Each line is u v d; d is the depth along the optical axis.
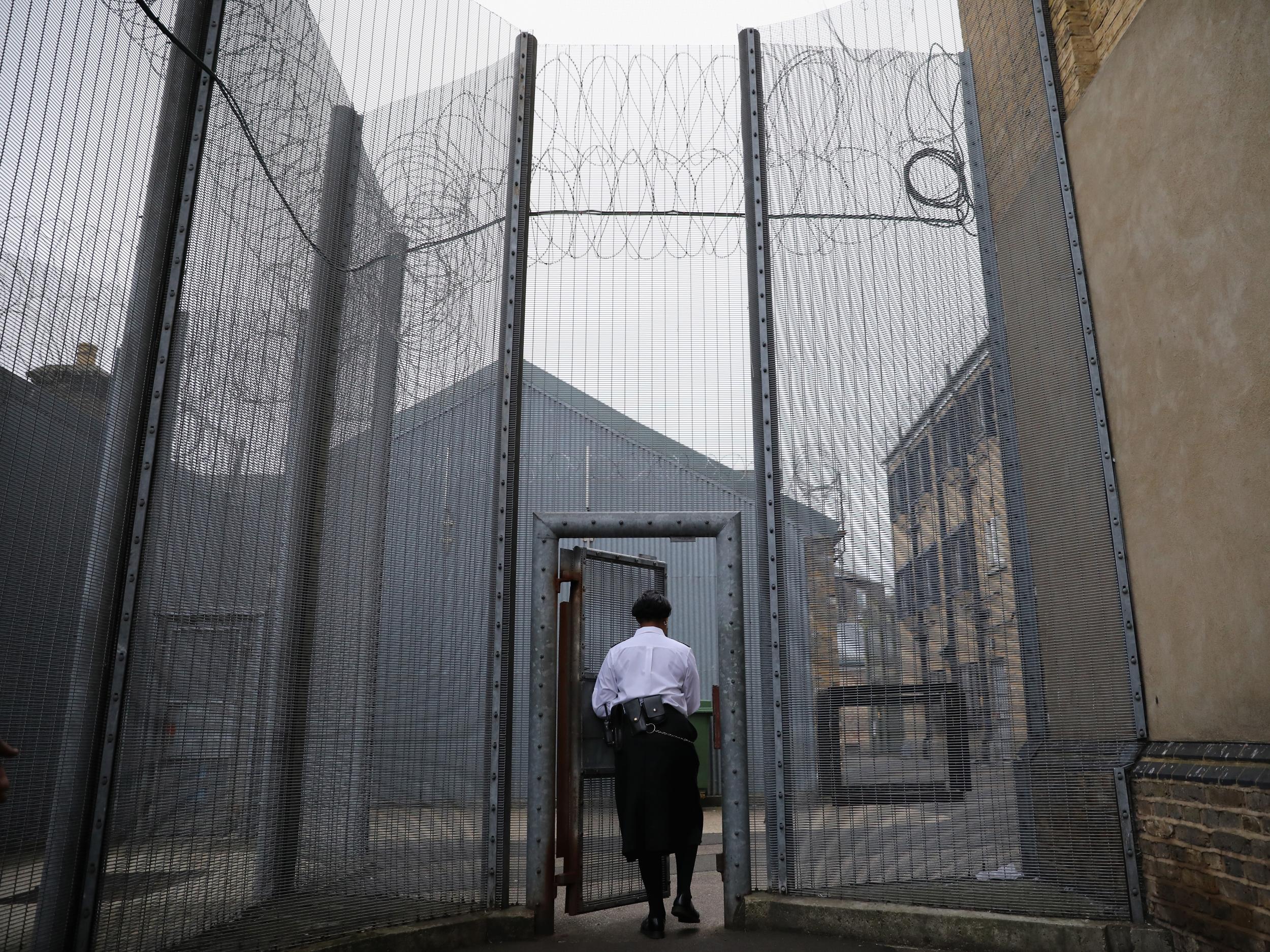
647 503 4.06
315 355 3.68
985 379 4.17
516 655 4.03
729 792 3.70
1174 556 3.35
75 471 2.81
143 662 3.00
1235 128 2.96
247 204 3.51
